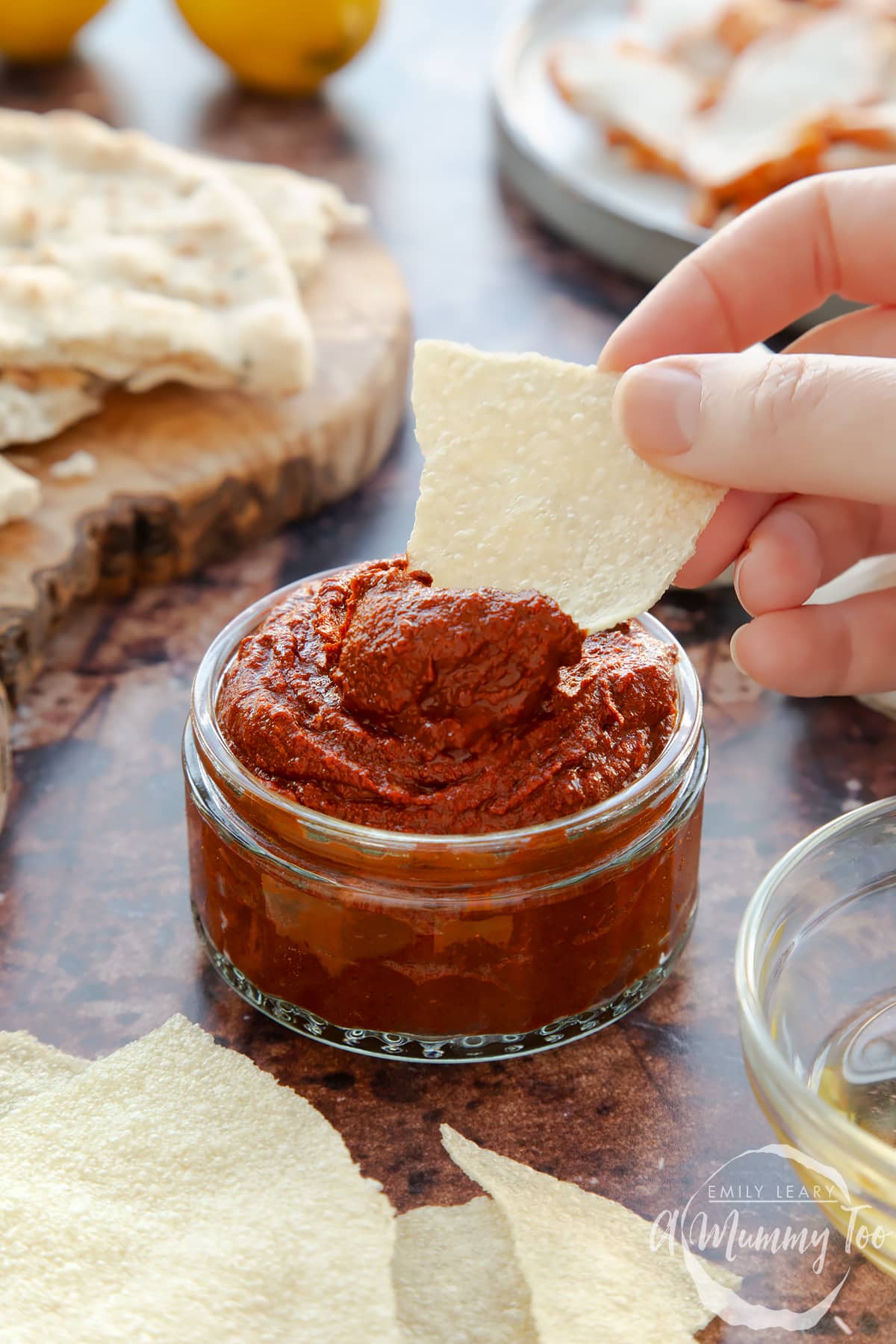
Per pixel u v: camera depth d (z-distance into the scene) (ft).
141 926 1.27
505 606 1.15
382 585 1.20
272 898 1.17
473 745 1.15
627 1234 1.10
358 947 1.16
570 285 1.92
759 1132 1.17
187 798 1.22
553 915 1.15
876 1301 1.10
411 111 2.40
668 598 1.53
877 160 1.84
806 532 1.29
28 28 2.30
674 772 1.18
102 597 1.53
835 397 1.13
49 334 1.53
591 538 1.18
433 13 2.80
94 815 1.34
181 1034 1.18
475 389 1.21
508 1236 1.10
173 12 2.55
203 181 1.73
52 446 1.55
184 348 1.54
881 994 1.20
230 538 1.56
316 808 1.16
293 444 1.56
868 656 1.29
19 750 1.38
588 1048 1.21
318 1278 1.06
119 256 1.62
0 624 1.39
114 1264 1.07
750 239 1.31
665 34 2.33
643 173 2.07
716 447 1.16
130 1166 1.11
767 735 1.41
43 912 1.28
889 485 1.15
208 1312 1.05
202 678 1.23
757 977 1.12
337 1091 1.18
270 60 2.28
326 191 1.86
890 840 1.21
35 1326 1.04
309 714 1.19
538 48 2.42
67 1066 1.18
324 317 1.71
